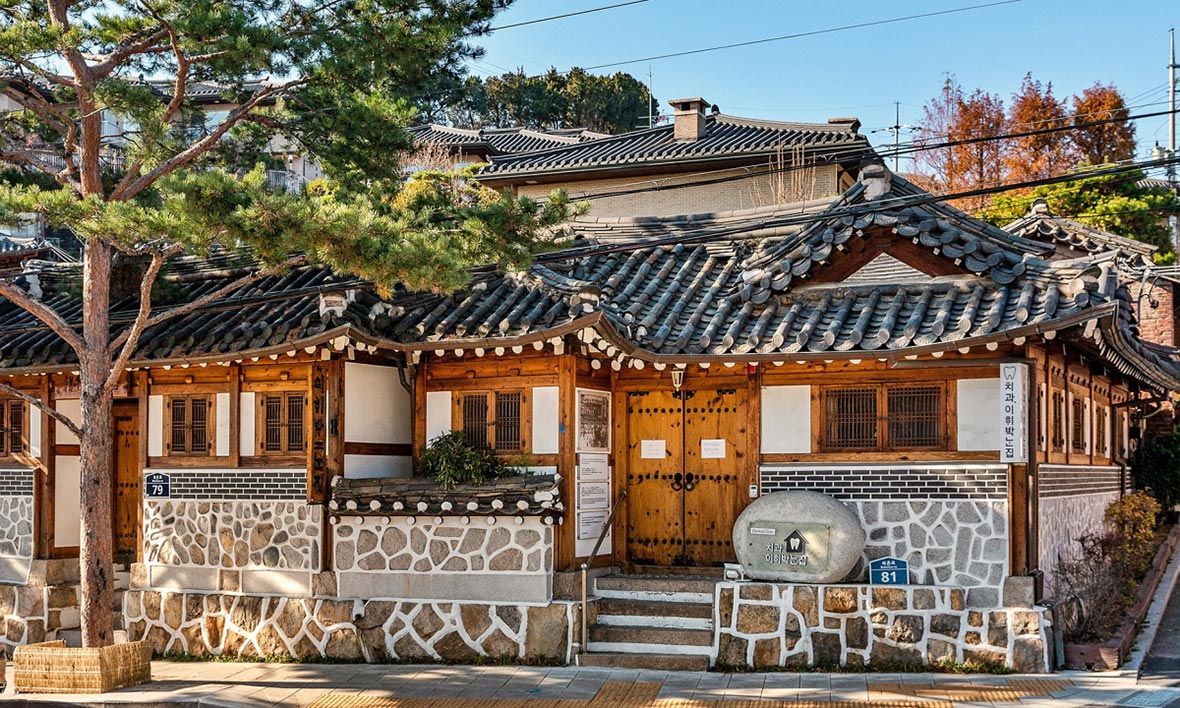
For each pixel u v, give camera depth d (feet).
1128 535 52.90
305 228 33.91
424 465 43.29
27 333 50.11
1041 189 95.66
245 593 45.14
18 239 93.15
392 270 34.73
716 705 34.58
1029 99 122.42
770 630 39.27
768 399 42.50
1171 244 96.32
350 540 43.52
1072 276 37.81
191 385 47.32
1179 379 52.34
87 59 45.83
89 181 40.60
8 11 39.40
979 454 39.17
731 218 50.75
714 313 43.88
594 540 43.83
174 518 46.98
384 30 38.37
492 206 40.86
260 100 41.47
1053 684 35.50
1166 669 38.45
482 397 43.91
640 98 185.37
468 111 175.83
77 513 52.01
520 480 41.09
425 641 42.11
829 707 33.71
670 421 44.98
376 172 42.50
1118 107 118.73
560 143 120.98
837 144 83.66
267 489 45.16
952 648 37.93
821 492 41.11
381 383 46.09
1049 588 41.06
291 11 40.11
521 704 35.53
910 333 38.24
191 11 36.32
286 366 45.27
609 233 52.37
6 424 52.21
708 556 43.96
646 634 40.93
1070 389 47.11
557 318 40.50
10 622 50.21
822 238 41.86
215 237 35.01
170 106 39.47
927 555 39.37
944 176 124.77
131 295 51.98
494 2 39.86
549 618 40.81
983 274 39.96
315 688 38.55
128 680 39.68
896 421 40.57
